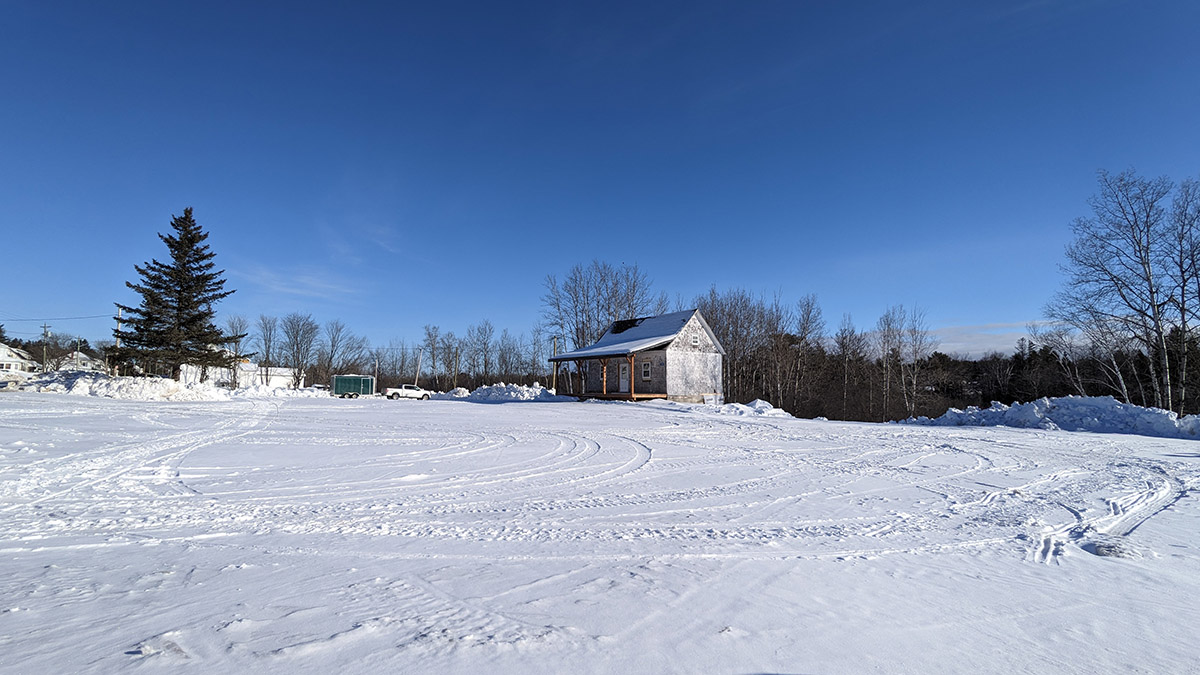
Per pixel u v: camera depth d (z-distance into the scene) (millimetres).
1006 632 3508
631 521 6312
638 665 2941
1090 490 8516
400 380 78625
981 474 9883
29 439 12859
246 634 3193
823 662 3045
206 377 47375
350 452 11719
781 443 14344
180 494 7391
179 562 4582
